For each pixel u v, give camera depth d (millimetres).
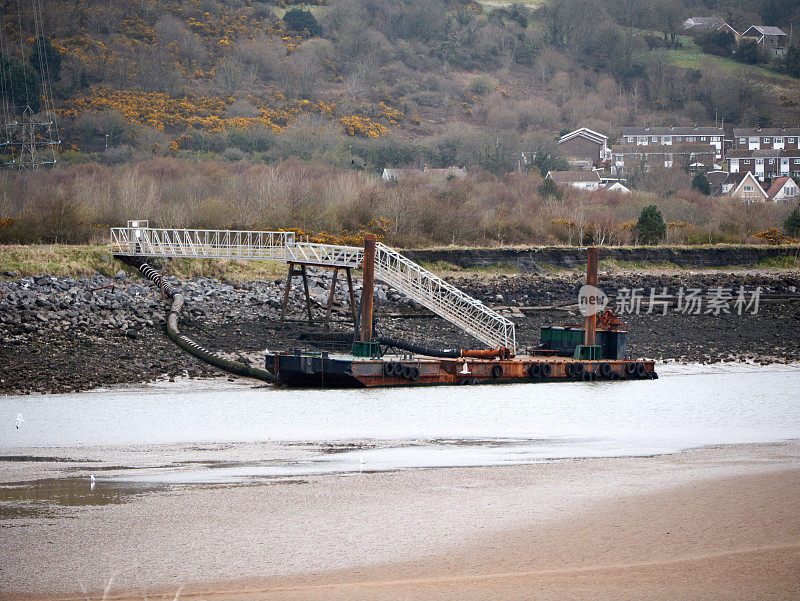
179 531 73562
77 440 115062
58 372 165375
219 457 105062
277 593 59562
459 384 174875
